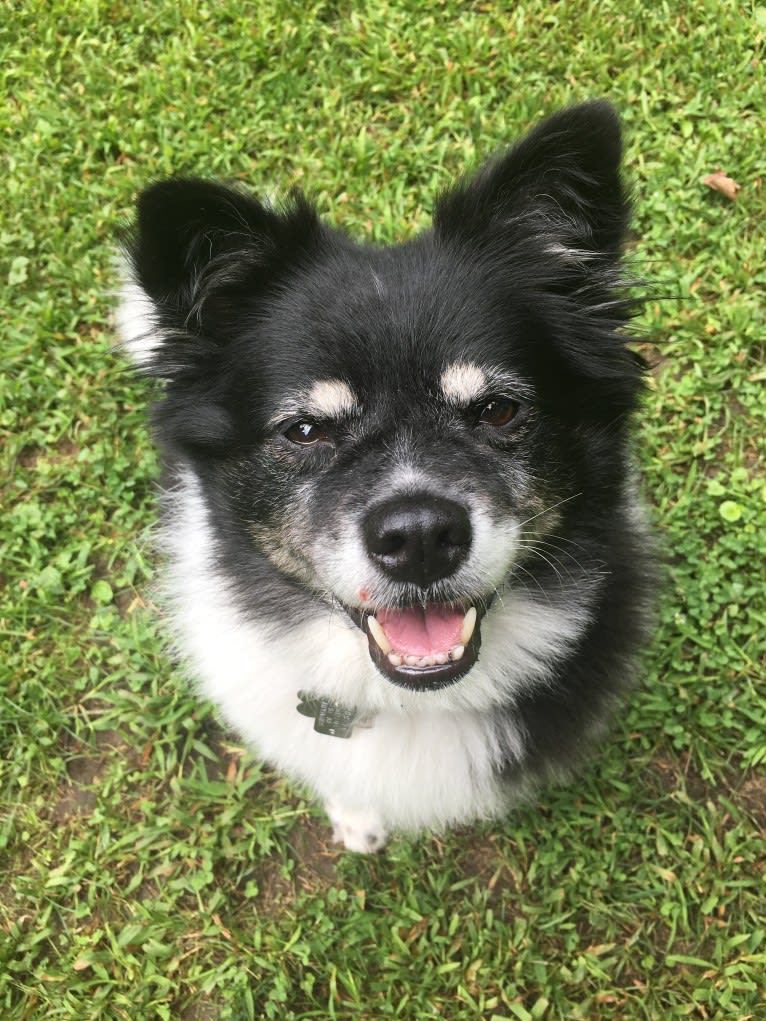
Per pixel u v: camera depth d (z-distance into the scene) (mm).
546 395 257
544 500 258
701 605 367
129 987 325
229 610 288
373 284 253
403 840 345
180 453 284
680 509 383
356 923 332
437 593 237
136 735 368
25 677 373
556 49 480
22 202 453
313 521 250
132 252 249
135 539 395
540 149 251
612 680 302
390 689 277
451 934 329
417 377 244
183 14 502
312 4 503
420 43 487
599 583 282
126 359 409
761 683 358
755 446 402
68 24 506
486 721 290
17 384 417
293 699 294
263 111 478
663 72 469
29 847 351
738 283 426
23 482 402
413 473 235
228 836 349
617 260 261
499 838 347
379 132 478
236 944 329
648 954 326
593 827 342
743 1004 311
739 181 447
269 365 256
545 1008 314
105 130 473
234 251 263
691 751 353
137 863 349
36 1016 320
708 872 332
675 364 416
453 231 270
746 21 475
